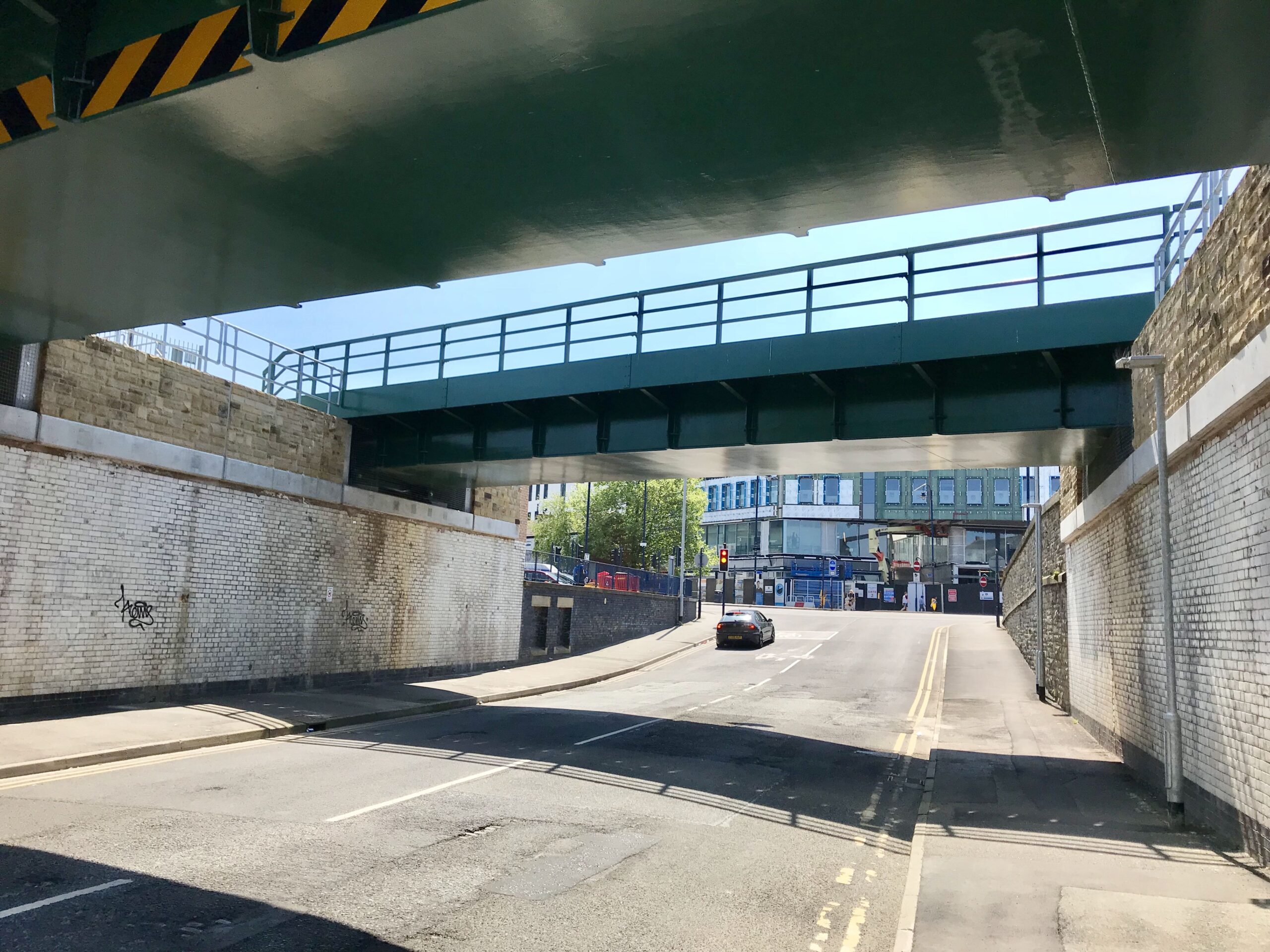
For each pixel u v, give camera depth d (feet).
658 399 61.46
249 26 20.15
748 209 28.04
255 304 37.83
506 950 17.93
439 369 67.26
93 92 22.70
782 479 250.57
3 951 16.92
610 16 18.89
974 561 237.04
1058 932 19.22
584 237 30.42
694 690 78.74
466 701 64.64
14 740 37.99
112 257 32.58
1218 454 28.27
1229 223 26.71
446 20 19.06
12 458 44.04
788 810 33.42
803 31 19.20
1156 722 36.19
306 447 65.46
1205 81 19.86
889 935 19.92
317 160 25.38
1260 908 20.80
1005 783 37.96
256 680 59.82
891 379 54.60
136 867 22.43
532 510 314.35
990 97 21.16
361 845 25.32
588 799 33.12
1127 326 45.09
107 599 48.93
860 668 95.71
